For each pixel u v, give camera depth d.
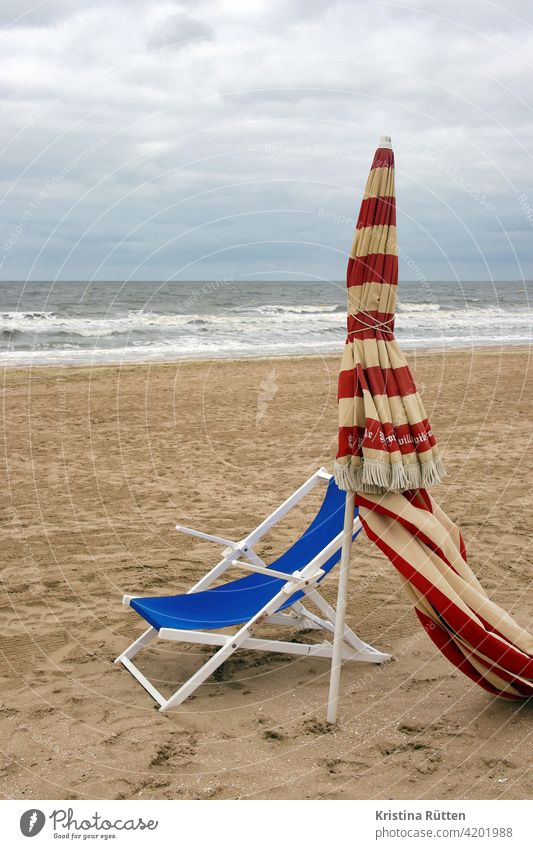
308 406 12.16
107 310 32.66
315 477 4.26
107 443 9.46
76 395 13.09
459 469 7.88
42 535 5.92
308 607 4.61
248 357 18.88
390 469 3.14
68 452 8.96
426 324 32.94
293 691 3.59
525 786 2.73
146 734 3.18
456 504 6.60
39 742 3.11
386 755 2.98
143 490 7.30
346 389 3.23
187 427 10.47
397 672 3.74
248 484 7.53
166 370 16.31
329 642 4.12
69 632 4.25
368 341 3.21
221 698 3.54
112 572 5.14
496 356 19.48
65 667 3.84
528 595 4.61
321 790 2.77
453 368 16.86
